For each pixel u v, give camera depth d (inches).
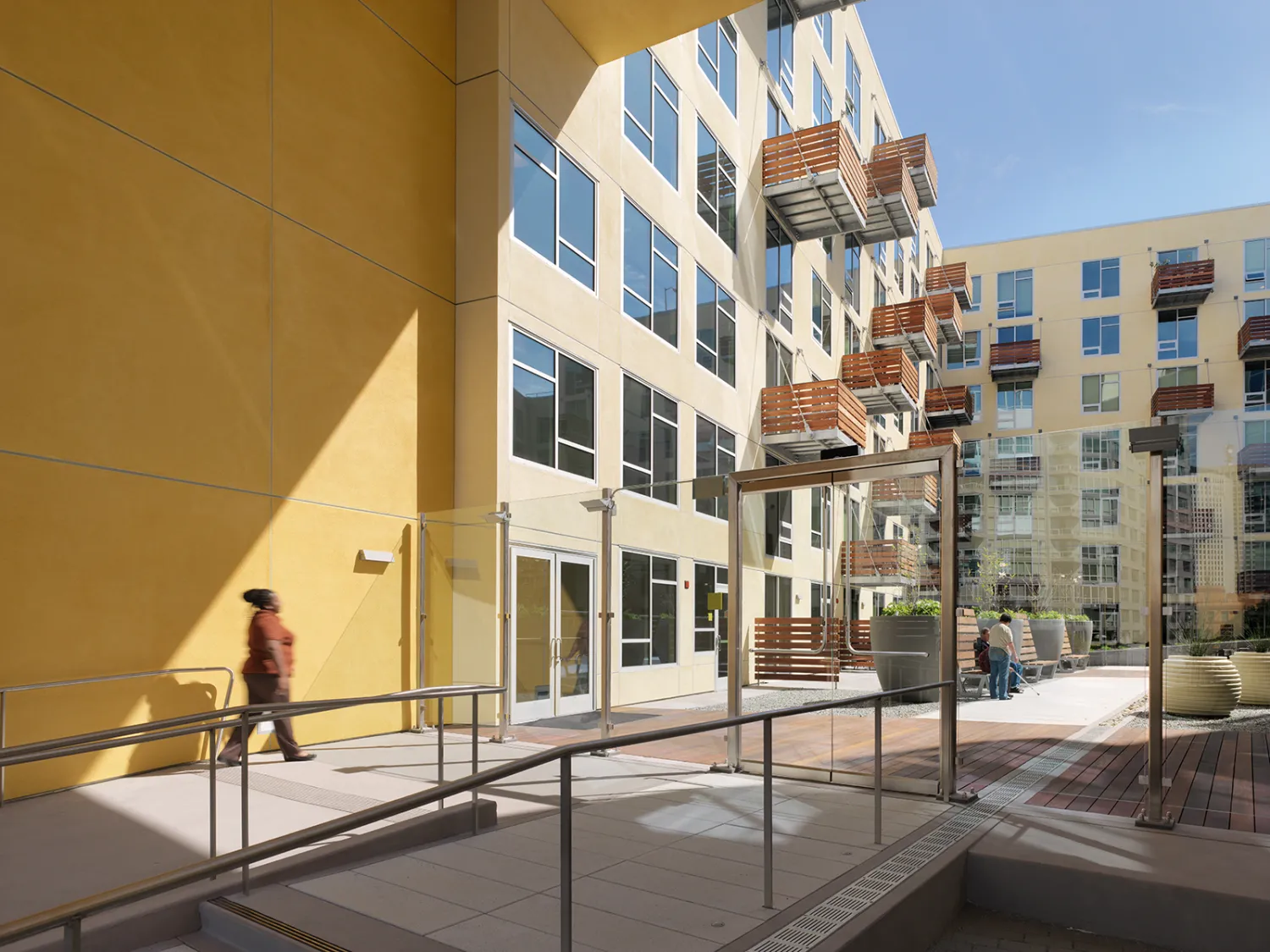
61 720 254.1
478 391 411.8
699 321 637.3
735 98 725.3
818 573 279.4
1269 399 1298.0
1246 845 187.5
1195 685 218.8
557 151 469.4
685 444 601.3
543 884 168.1
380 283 381.1
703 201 654.5
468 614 371.2
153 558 283.7
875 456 270.2
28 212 255.3
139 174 287.4
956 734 242.7
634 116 558.6
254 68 330.6
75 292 266.2
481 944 137.7
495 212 415.8
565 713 339.6
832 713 269.1
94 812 216.8
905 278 1348.4
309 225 349.4
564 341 463.8
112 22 281.7
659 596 318.7
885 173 947.3
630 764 298.7
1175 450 222.2
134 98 287.1
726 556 303.1
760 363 743.1
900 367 944.3
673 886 165.2
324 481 348.2
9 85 252.8
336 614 349.4
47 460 255.9
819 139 748.6
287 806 223.5
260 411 323.9
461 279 422.0
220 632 303.9
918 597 256.4
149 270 288.5
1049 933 171.2
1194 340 1355.8
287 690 297.6
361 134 376.2
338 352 358.0
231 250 317.4
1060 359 1445.6
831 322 950.4
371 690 362.0
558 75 472.7
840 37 1037.2
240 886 162.6
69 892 153.8
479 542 371.9
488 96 423.5
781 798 244.5
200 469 301.0
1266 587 210.1
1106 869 172.2
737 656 293.9
